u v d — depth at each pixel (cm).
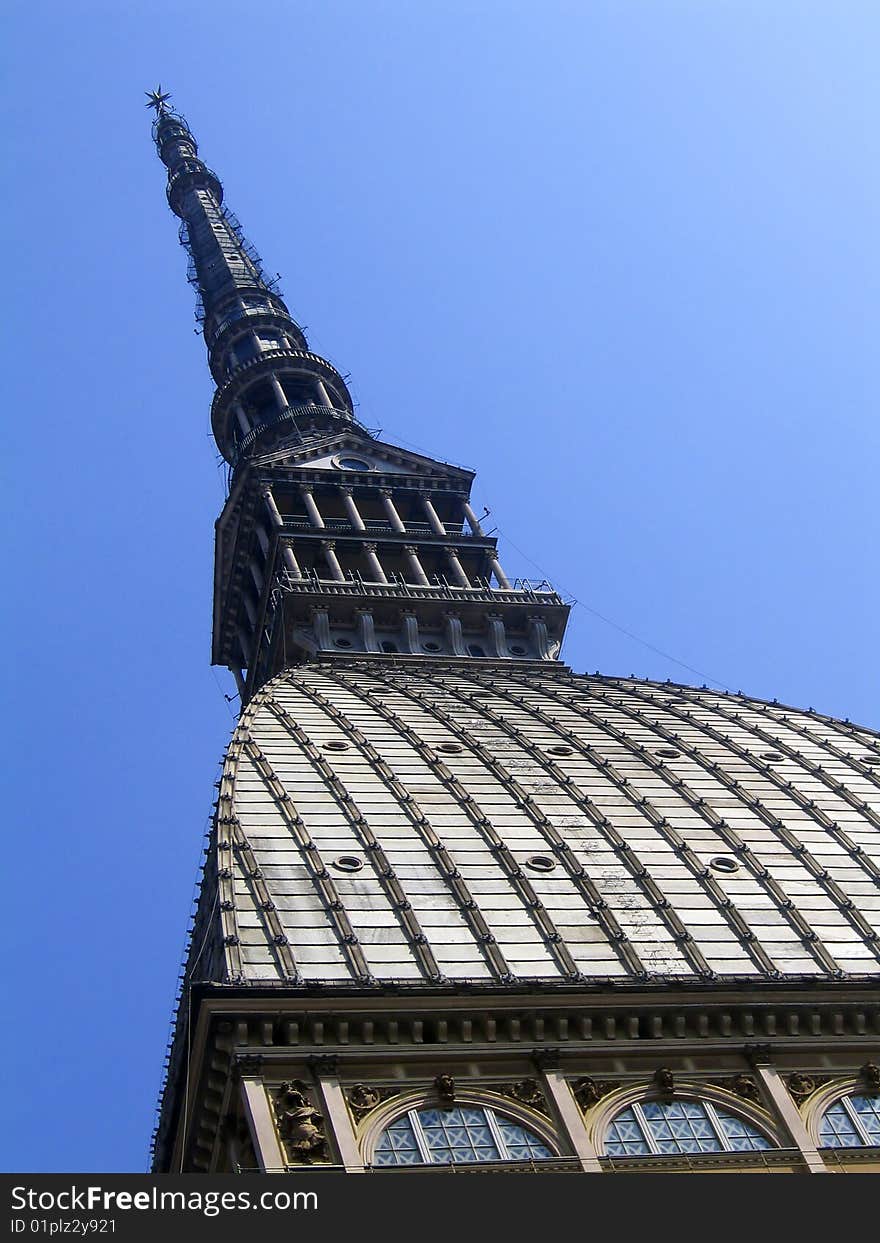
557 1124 5281
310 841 6506
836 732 8912
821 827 7431
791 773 8050
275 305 13388
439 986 5581
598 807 7269
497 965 5916
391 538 10425
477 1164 5094
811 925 6538
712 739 8431
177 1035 6172
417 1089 5294
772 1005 5778
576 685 9338
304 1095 5181
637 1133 5341
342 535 10388
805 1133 5403
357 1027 5403
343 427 11756
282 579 9906
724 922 6462
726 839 7150
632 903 6469
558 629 10162
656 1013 5675
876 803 7825
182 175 14988
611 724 8462
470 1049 5444
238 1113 5191
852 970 6238
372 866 6419
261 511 10694
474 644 9925
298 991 5438
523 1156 5169
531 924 6222
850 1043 5753
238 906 5984
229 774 7062
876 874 7031
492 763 7594
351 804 6900
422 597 9931
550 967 5969
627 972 5997
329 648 9562
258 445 11694
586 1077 5469
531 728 8244
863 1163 5334
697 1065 5597
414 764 7512
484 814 7012
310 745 7531
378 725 8006
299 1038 5347
